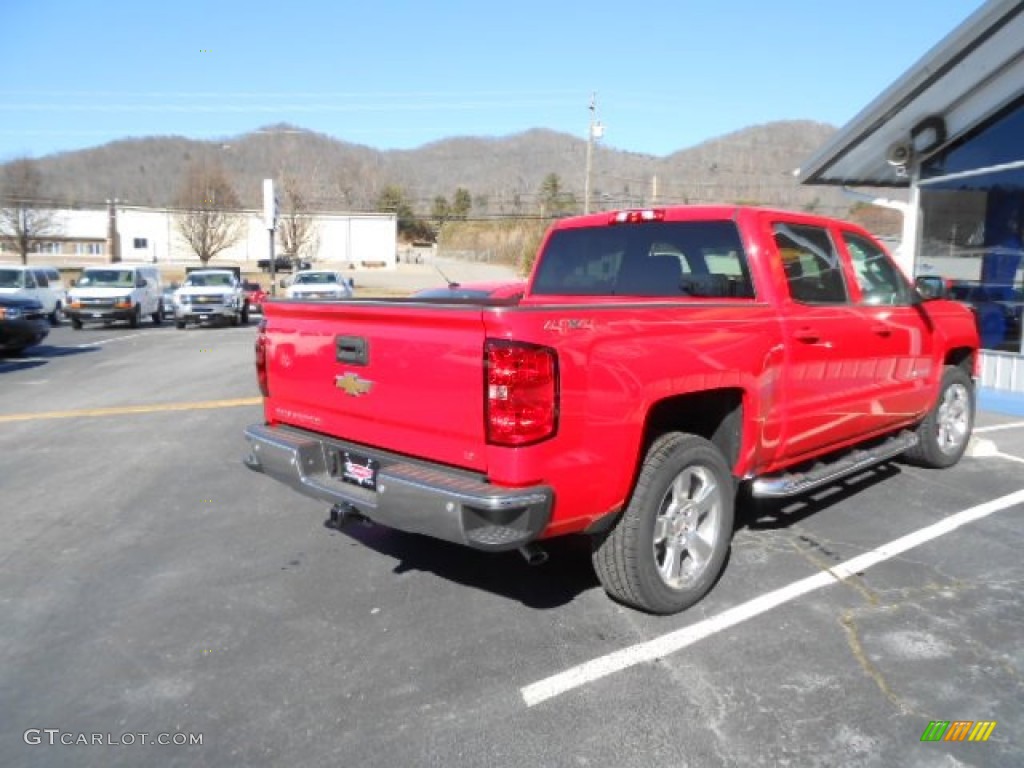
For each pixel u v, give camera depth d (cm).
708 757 282
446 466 344
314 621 390
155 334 2303
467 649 359
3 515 564
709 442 399
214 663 351
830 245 496
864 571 441
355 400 383
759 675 334
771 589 418
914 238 1134
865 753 283
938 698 316
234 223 7356
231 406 1005
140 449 764
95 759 286
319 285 2720
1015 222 1011
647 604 380
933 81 952
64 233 8019
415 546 491
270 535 516
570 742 291
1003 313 1037
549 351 317
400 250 8925
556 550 480
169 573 454
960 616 386
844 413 495
